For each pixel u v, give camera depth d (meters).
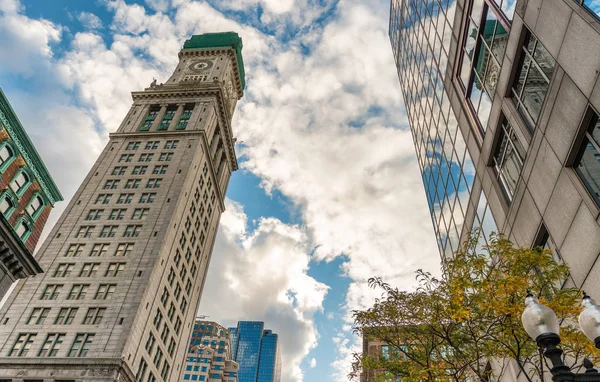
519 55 22.69
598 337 8.30
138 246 69.12
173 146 90.81
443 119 37.03
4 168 47.22
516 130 22.91
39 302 62.22
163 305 68.50
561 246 18.78
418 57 46.88
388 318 17.84
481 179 28.36
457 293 15.41
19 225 48.91
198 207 88.06
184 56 132.00
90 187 81.38
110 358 53.84
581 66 16.92
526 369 21.53
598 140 16.47
